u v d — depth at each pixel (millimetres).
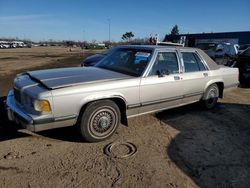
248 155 4152
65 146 4121
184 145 4391
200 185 3299
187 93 5555
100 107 4164
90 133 4168
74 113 3914
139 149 4145
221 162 3887
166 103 5148
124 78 4469
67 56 31906
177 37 30156
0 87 8578
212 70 6145
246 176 3553
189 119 5680
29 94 3766
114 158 3814
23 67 16766
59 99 3752
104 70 4961
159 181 3312
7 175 3283
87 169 3496
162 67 5035
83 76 4379
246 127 5367
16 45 74438
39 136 4418
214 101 6441
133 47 5383
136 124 5215
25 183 3143
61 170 3443
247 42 31719
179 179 3387
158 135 4738
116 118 4402
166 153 4062
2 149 3936
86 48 63844
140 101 4645
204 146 4395
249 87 9766
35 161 3635
